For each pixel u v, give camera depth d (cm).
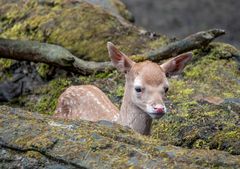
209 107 1160
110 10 1593
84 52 1429
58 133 853
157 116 984
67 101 1230
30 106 1377
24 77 1431
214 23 2336
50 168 823
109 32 1457
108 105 1173
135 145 833
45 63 1371
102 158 809
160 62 1354
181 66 1070
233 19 2352
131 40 1440
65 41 1452
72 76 1378
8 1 1583
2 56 1400
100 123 908
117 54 1049
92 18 1488
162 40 1445
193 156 795
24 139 853
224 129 1052
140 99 1005
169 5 2477
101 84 1326
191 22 2358
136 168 786
